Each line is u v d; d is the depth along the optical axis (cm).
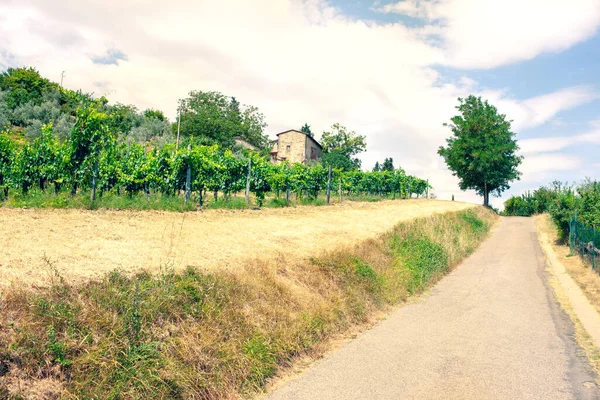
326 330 721
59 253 636
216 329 546
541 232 2759
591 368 649
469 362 661
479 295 1162
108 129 1459
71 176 1362
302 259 915
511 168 4850
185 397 448
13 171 1399
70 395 379
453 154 4709
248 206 1819
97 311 460
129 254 694
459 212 2795
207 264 712
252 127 6969
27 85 4356
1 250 609
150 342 470
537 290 1234
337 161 5512
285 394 522
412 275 1203
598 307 1040
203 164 1662
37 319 417
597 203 1803
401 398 527
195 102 5759
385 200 3494
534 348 739
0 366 369
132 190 1580
